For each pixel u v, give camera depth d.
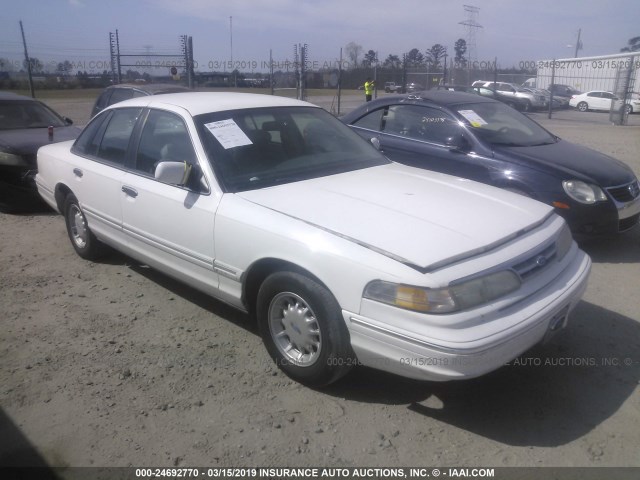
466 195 3.84
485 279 2.96
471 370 2.79
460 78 27.53
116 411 3.24
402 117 6.88
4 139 7.64
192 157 4.00
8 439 3.02
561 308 3.22
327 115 4.93
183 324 4.29
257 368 3.70
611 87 28.88
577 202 5.57
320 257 3.12
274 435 3.05
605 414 3.24
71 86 27.14
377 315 2.93
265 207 3.53
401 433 3.08
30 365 3.71
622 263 5.66
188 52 18.38
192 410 3.25
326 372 3.26
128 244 4.63
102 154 4.97
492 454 2.92
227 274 3.70
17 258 5.71
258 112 4.44
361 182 3.98
